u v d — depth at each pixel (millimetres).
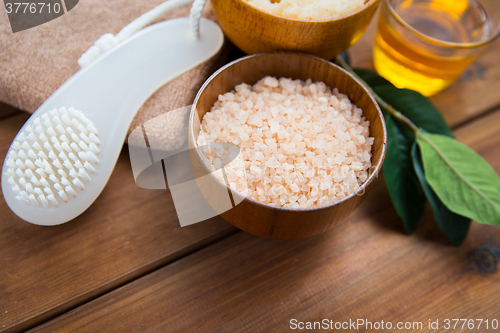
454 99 442
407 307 373
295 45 372
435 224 399
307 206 348
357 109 374
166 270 374
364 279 379
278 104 376
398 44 403
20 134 362
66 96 371
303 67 381
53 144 361
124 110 377
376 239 391
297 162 360
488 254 391
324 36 366
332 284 377
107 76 379
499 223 370
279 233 344
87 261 371
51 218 363
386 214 399
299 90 385
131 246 377
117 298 364
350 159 361
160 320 361
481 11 420
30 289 362
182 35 399
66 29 407
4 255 368
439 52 390
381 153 346
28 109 395
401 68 417
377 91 406
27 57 396
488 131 431
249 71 379
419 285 380
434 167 383
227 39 419
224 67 362
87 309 360
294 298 371
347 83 375
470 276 384
